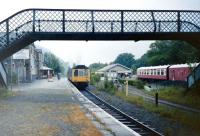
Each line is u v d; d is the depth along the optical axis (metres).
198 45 26.25
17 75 47.06
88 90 44.44
